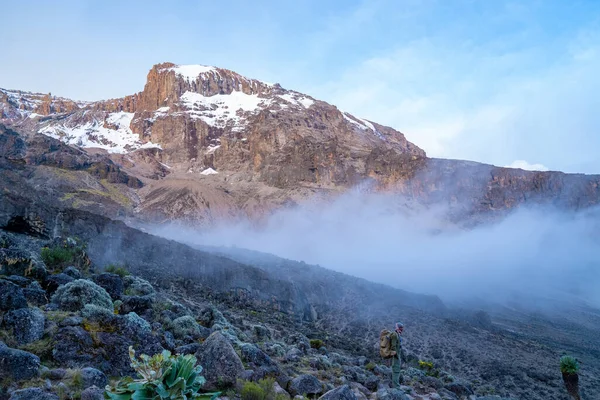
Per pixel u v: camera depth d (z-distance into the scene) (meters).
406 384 16.03
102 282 14.52
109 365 8.70
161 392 4.84
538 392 44.56
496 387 44.84
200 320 17.69
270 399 9.13
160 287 38.84
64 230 42.19
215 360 9.48
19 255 13.54
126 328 9.73
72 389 7.27
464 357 56.06
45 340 8.63
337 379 12.73
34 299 11.23
